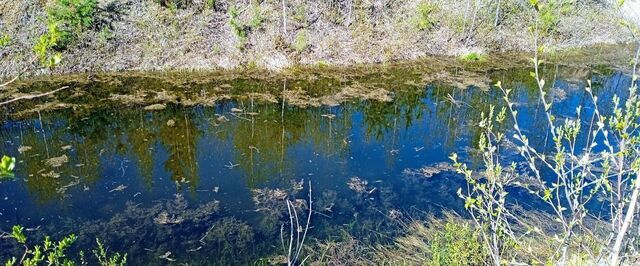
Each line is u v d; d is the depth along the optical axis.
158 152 10.31
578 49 21.42
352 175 9.48
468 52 19.92
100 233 7.27
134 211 7.93
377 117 12.92
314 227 7.55
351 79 16.09
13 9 15.26
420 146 11.03
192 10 17.58
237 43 17.12
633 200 2.44
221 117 12.30
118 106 12.62
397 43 19.30
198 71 16.08
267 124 12.09
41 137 10.66
